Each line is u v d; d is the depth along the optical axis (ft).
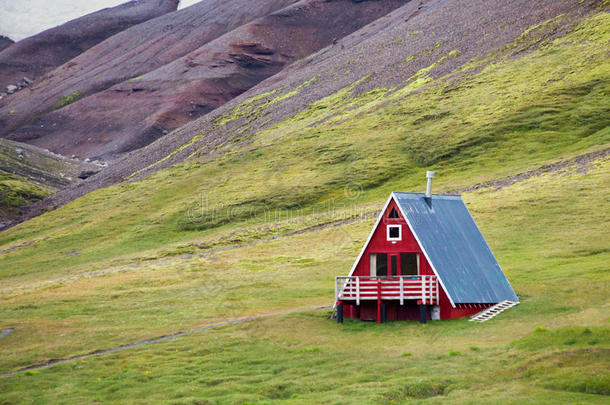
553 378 184.85
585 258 404.16
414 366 215.51
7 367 271.90
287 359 242.17
